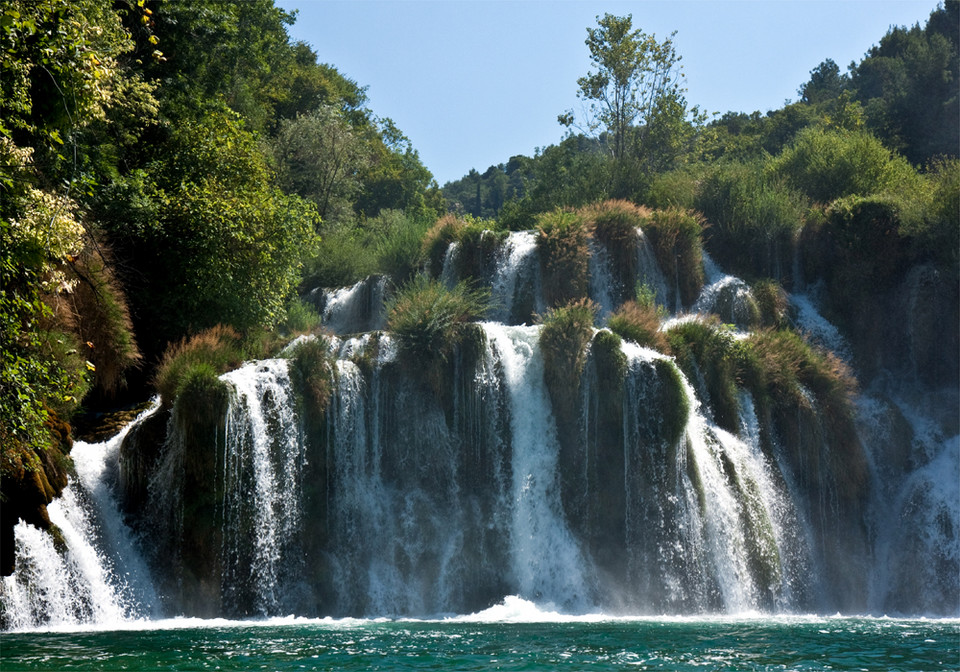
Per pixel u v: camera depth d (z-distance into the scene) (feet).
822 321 107.65
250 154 100.58
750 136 258.98
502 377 77.71
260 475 68.08
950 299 103.35
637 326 83.76
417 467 74.95
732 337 87.71
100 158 82.89
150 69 103.65
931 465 90.63
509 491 75.56
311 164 165.99
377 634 52.49
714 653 44.96
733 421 83.20
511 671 39.01
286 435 70.03
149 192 88.84
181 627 57.26
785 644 48.75
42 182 56.49
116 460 68.59
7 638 50.37
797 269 113.29
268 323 91.20
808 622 64.18
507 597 71.87
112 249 81.35
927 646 48.44
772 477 82.89
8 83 47.37
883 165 134.62
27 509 59.06
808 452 85.10
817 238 112.27
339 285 115.75
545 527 74.38
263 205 91.56
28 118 55.26
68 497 63.77
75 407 66.80
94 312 73.05
